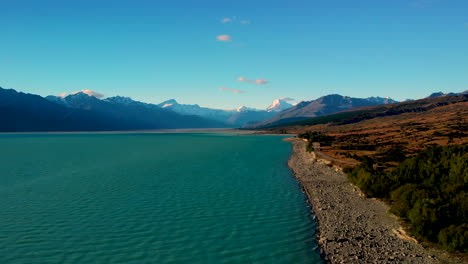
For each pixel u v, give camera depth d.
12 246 31.80
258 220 39.88
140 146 189.62
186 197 51.34
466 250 28.48
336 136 192.62
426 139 122.56
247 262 28.45
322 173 74.69
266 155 124.75
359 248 31.14
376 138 150.38
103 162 102.12
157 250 30.92
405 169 53.03
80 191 55.91
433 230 31.98
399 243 32.06
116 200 49.28
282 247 31.69
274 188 58.69
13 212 42.94
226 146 183.88
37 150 157.62
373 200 49.03
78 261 28.64
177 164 95.31
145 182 64.25
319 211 43.91
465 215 31.58
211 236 34.50
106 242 32.78
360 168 60.72
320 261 28.58
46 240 33.31
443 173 48.97
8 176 72.94
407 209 38.41
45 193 54.31
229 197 51.47
